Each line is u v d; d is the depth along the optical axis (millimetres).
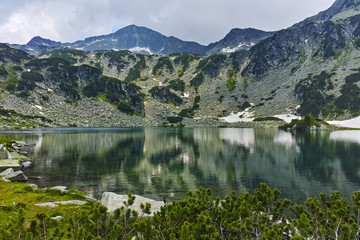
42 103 182750
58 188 25641
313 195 28016
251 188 30922
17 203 17172
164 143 80750
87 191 28953
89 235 8953
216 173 38969
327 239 10344
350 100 198750
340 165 44938
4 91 173875
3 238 8172
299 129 159250
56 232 9242
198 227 9953
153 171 40250
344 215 11703
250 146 73250
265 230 10344
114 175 37375
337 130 151250
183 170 41094
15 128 134250
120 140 88562
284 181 34188
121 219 11070
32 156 52750
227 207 13070
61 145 71562
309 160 50156
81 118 187500
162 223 11195
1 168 36875
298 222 10953
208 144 78438
